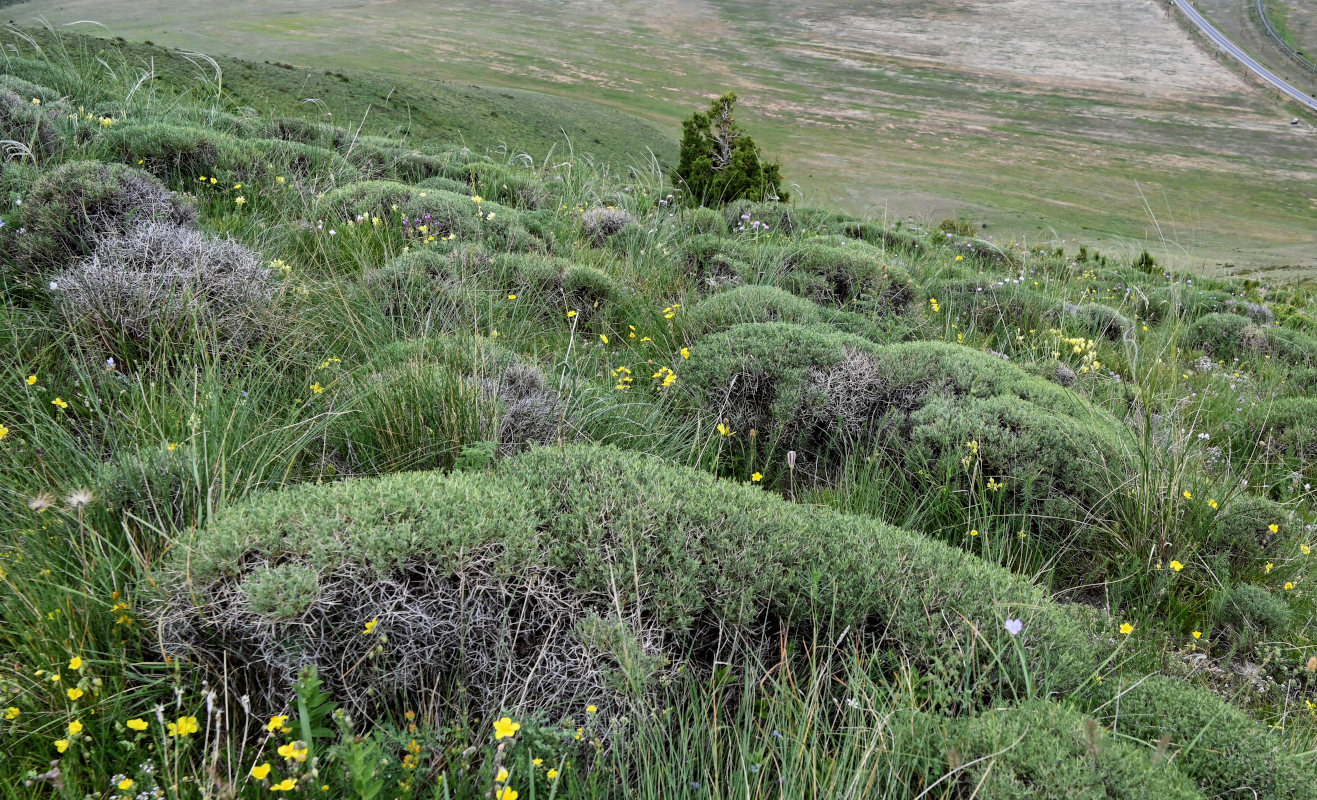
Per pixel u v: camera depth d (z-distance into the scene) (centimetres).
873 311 688
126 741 207
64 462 312
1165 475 429
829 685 254
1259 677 340
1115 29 15925
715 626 275
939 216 5244
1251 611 370
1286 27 15100
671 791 215
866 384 495
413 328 489
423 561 251
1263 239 5225
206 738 202
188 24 9738
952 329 721
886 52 14075
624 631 246
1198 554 404
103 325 388
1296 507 492
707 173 1623
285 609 226
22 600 243
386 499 270
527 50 11188
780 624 276
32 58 1126
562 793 218
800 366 495
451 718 236
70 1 10850
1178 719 263
